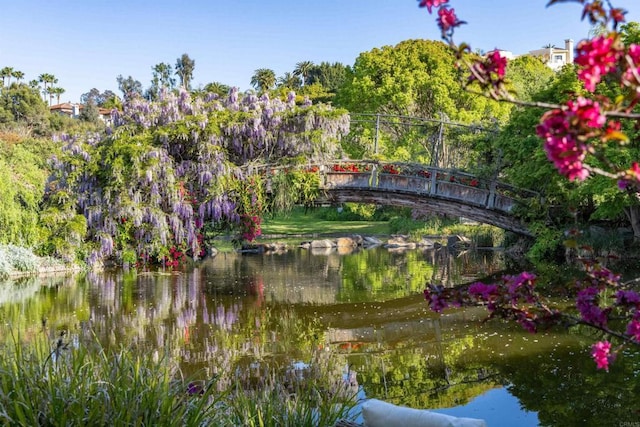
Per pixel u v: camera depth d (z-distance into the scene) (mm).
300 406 4965
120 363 4262
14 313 11781
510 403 6891
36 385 3789
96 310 12148
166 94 18859
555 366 8172
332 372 7832
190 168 17453
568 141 2146
